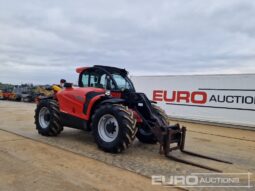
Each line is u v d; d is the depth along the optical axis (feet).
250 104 34.14
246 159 16.85
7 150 16.51
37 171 12.84
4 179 11.68
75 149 17.29
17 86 95.96
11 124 27.71
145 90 45.01
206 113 38.04
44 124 21.70
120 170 13.38
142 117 17.29
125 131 15.76
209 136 25.95
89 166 13.87
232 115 35.58
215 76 37.22
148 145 19.49
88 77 21.06
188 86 40.09
